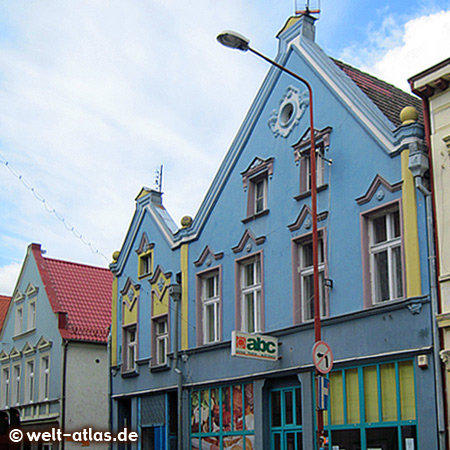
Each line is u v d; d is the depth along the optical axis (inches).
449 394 576.4
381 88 810.8
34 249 1358.3
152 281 984.9
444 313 589.9
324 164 736.3
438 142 625.0
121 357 1034.1
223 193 877.8
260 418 758.5
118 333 1052.5
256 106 844.0
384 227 676.7
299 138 774.5
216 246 872.3
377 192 673.0
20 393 1299.2
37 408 1226.6
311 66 775.1
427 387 594.2
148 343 975.0
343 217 703.7
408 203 637.9
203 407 848.3
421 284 617.0
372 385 650.8
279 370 741.9
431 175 626.2
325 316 706.8
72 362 1173.7
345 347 675.4
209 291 890.1
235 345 703.1
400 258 654.5
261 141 829.8
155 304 973.8
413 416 609.9
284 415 744.3
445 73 616.4
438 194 616.4
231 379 804.0
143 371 973.8
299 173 764.6
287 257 762.2
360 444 650.2
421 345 605.6
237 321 818.2
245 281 832.9
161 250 978.7
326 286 703.1
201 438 841.5
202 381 852.0
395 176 657.6
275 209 789.9
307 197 749.9
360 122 703.1
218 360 835.4
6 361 1382.9
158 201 1035.9
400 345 623.8
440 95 633.0
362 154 695.7
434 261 609.0
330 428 681.6
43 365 1246.3
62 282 1304.1
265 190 825.5
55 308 1221.7
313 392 705.0
